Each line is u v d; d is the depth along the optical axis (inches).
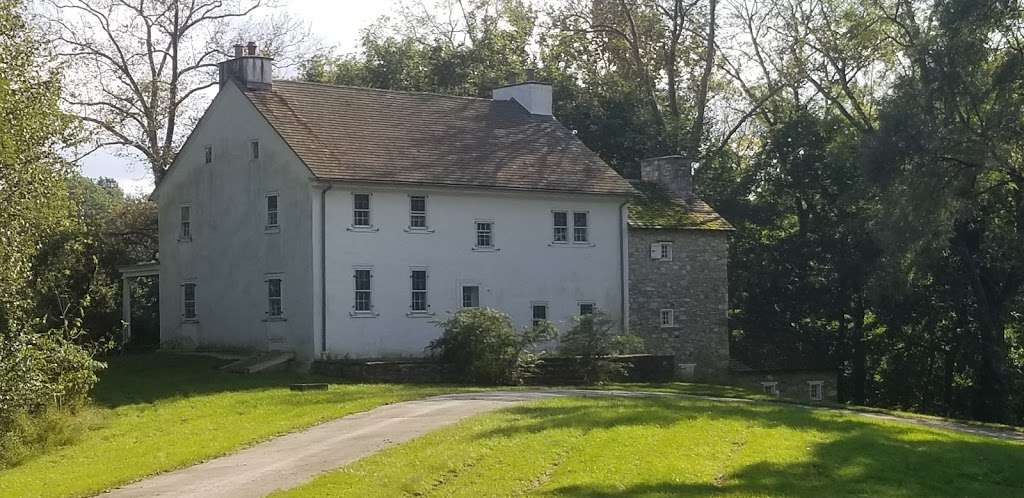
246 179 1640.0
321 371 1488.7
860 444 920.3
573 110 2289.6
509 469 732.0
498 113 1882.4
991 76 1560.0
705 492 703.7
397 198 1592.0
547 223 1745.8
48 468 856.9
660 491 693.9
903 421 1254.9
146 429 1036.5
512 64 2496.3
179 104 2171.5
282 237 1568.7
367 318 1551.4
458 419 960.3
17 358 1006.4
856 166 1861.5
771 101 2423.7
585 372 1563.7
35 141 1127.0
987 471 876.0
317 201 1514.5
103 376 1478.8
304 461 785.6
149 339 2033.7
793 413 1103.0
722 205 2251.5
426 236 1616.6
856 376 2169.0
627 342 1611.7
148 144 2134.6
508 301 1692.9
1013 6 1509.6
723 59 2524.6
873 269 1902.1
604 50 2632.9
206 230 1724.9
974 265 1798.7
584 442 834.2
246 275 1640.0
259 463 789.9
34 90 1140.5
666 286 1871.3
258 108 1605.6
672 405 1095.0
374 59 2551.7
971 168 1557.6
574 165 1823.3
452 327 1492.4
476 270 1663.4
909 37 1692.9
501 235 1694.1
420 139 1706.4
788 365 2059.5
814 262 2139.5
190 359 1621.6
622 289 1815.9
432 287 1619.1
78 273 1823.3
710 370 1910.7
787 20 2138.3
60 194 1198.9
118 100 2111.2
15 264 1093.1
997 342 1829.5
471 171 1678.2
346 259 1536.7
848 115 1999.3
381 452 792.3
